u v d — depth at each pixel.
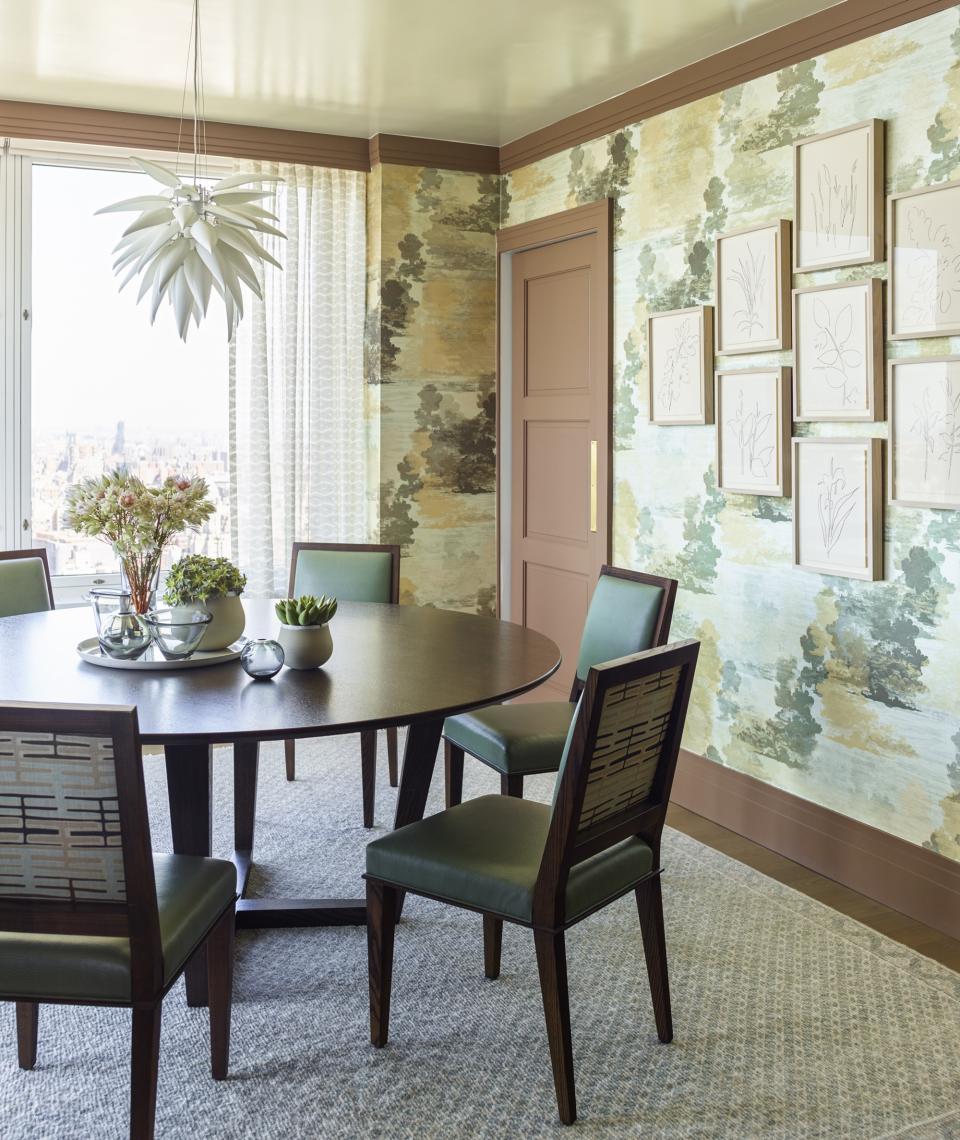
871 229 3.17
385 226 4.97
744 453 3.75
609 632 3.30
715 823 3.96
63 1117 2.16
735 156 3.76
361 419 5.13
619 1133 2.11
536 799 4.09
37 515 4.74
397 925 3.04
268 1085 2.26
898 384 3.13
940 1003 2.63
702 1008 2.60
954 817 3.06
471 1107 2.19
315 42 3.76
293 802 4.00
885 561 3.25
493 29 3.62
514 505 5.32
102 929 1.81
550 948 2.12
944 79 2.98
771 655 3.71
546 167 4.85
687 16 3.46
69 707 1.67
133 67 4.03
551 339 4.96
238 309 2.65
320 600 2.72
